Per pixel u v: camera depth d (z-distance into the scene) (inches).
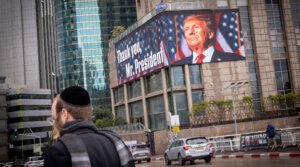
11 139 5349.4
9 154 5339.6
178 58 2539.4
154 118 2726.4
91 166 114.5
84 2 6545.3
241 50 2679.6
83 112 126.4
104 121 3206.2
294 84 2775.6
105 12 6560.0
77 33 6486.2
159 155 1982.0
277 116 2347.4
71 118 125.3
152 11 2689.5
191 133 2076.8
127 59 3016.7
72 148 112.9
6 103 5241.1
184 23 2581.2
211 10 2645.2
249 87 2669.8
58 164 111.1
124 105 3196.4
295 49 2824.8
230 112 2391.7
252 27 2790.4
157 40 2598.4
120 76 3152.1
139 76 2844.5
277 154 997.8
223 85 2605.8
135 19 6619.1
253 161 928.9
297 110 2524.6
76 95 125.6
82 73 6422.2
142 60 2795.3
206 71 2588.6
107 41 6510.8
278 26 2851.9
